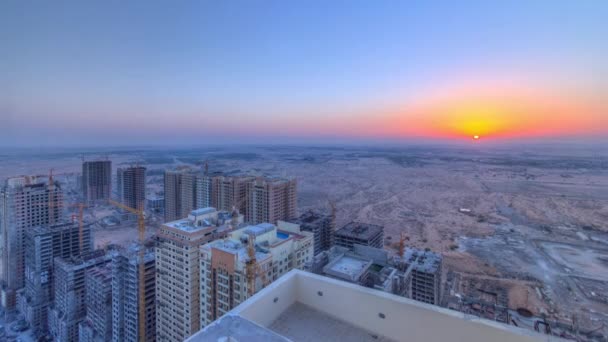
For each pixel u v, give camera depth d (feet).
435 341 23.52
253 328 19.45
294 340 25.66
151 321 141.38
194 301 113.19
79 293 177.17
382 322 26.13
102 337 160.76
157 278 127.03
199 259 110.93
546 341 19.61
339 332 26.73
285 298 29.89
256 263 94.63
